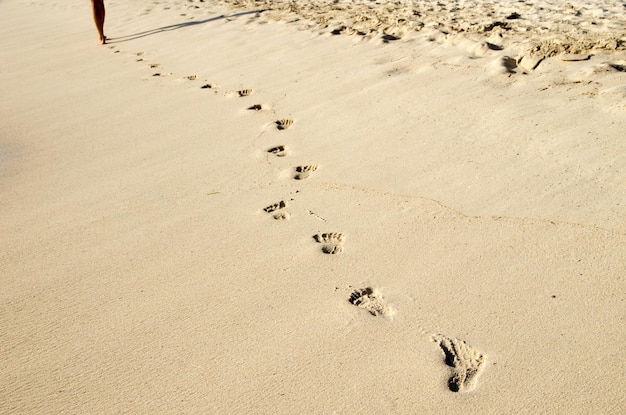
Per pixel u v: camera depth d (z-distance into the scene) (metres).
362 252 2.29
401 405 1.58
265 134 3.58
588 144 2.77
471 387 1.63
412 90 3.84
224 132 3.70
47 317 2.07
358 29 5.61
